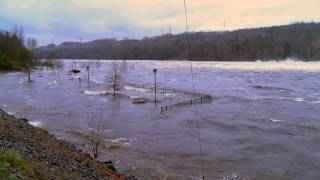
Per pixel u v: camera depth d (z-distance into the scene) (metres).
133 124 45.28
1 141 17.84
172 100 67.62
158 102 65.19
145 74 134.12
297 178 27.41
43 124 42.94
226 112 54.53
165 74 132.12
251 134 40.56
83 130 40.22
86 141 35.12
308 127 43.53
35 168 13.96
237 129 42.94
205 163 30.06
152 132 40.97
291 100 65.75
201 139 38.09
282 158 31.95
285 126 44.31
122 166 27.56
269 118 49.41
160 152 32.69
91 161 22.50
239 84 95.88
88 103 62.22
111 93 75.62
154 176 26.09
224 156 32.09
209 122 46.78
